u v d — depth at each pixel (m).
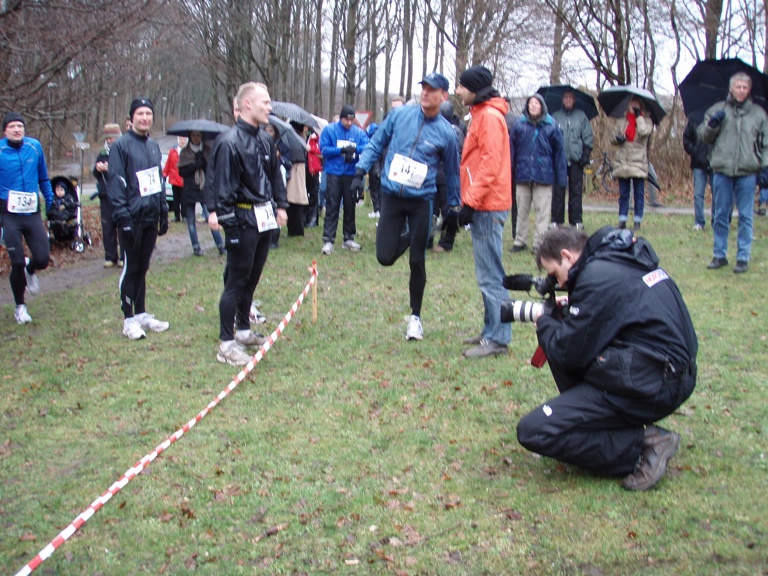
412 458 4.59
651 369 3.93
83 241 12.58
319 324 7.44
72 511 4.17
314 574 3.52
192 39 28.31
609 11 19.16
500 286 6.22
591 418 4.02
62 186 12.16
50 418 5.39
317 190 13.73
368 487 4.26
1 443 5.01
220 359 6.41
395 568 3.52
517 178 10.46
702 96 10.78
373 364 6.25
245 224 6.17
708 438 4.64
